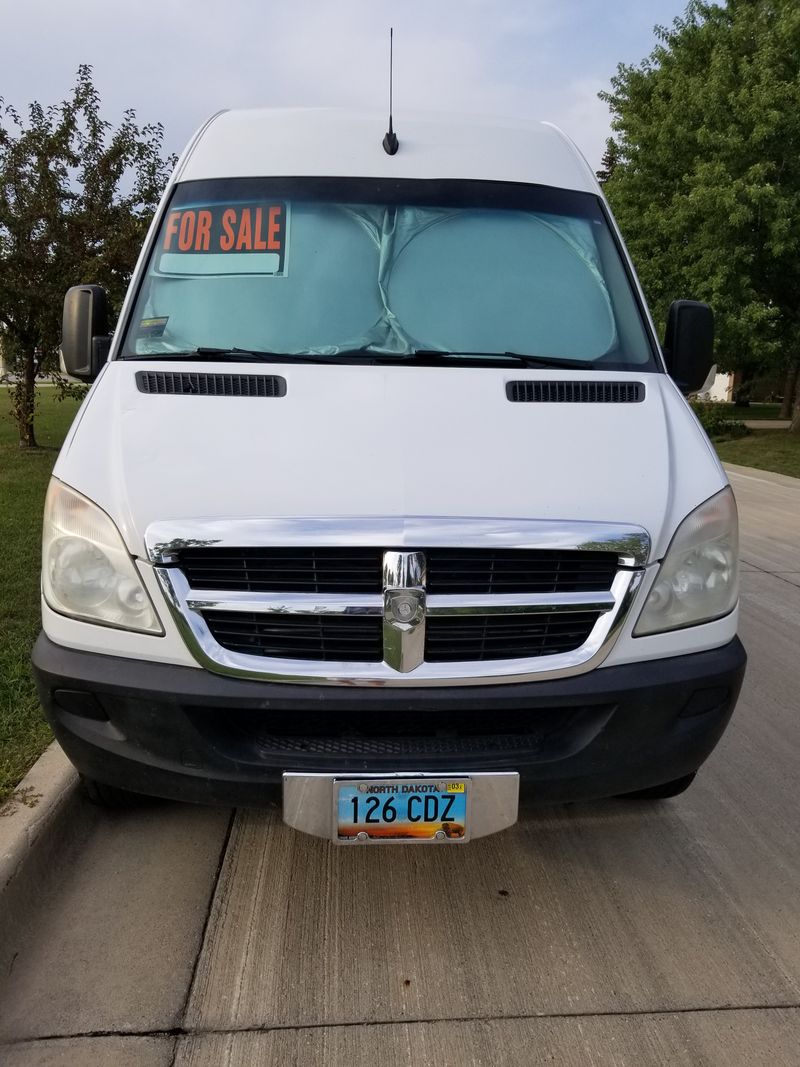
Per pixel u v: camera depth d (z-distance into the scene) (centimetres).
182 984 249
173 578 242
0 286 1137
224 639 245
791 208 1531
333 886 295
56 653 255
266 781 247
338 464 256
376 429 270
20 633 470
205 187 356
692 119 1716
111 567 248
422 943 269
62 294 1143
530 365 315
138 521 246
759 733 418
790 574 727
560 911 286
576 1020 240
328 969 256
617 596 250
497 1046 230
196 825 327
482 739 255
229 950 263
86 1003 241
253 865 305
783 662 514
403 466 257
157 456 260
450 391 291
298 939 269
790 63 1650
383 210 350
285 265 336
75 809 316
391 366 305
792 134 1546
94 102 1184
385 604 238
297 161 362
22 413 1288
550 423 281
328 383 292
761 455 1599
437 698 241
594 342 328
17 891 270
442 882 300
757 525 945
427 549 242
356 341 316
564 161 386
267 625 244
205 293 330
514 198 361
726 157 1597
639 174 1845
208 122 390
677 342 366
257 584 243
